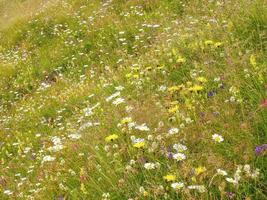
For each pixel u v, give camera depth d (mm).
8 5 9266
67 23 5898
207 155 1575
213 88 2076
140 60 3104
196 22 3176
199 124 1782
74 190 1783
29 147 2943
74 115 3129
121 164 1719
